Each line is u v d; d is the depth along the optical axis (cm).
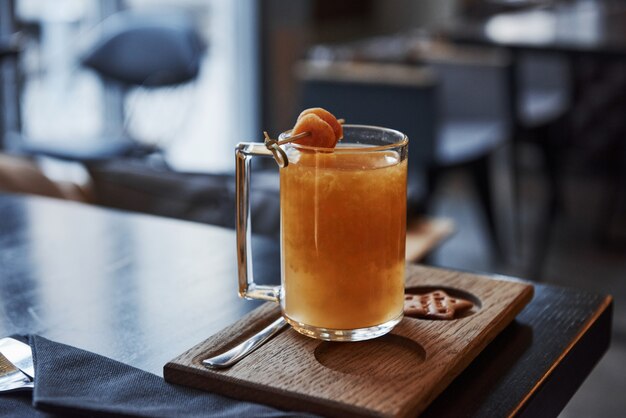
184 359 75
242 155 78
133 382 74
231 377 72
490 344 81
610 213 315
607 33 254
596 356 87
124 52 296
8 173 155
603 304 88
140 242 102
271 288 81
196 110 384
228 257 98
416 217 175
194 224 108
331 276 76
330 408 69
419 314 82
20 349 78
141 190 147
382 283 76
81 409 69
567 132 342
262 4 388
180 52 293
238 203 79
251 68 393
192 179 148
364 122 258
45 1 323
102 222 109
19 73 309
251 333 79
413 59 290
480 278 89
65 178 154
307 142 75
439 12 515
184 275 94
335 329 76
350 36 524
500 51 283
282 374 73
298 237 76
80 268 96
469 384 75
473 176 284
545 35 253
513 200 335
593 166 360
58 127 335
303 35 413
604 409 200
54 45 329
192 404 71
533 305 88
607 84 340
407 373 73
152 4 364
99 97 348
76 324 84
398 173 76
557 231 326
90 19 341
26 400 72
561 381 79
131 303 88
